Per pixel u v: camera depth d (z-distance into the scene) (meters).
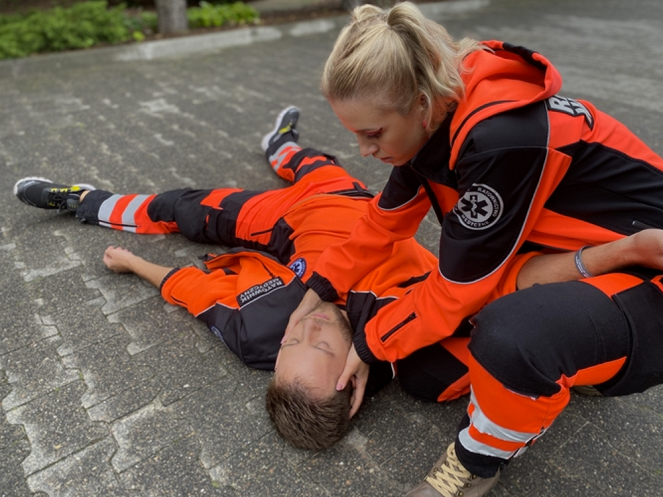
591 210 1.36
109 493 1.54
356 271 1.87
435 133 1.36
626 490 1.52
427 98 1.24
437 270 1.48
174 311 2.23
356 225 1.90
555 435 1.68
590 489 1.52
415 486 1.55
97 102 4.60
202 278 2.11
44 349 2.03
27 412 1.78
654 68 5.41
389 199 1.74
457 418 1.76
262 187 3.16
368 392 1.80
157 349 2.04
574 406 1.78
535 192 1.28
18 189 2.83
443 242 1.40
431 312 1.48
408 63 1.20
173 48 6.36
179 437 1.70
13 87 5.04
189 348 2.04
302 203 2.36
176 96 4.75
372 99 1.23
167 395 1.85
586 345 1.20
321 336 1.72
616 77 5.14
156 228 2.72
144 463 1.62
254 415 1.78
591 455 1.62
